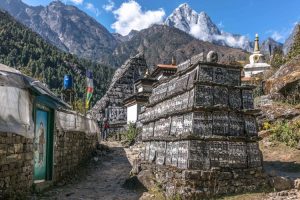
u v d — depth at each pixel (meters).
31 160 10.98
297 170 13.40
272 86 23.41
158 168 12.09
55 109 13.24
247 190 10.19
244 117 10.89
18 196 9.71
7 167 9.27
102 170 16.80
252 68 38.94
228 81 11.04
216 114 10.59
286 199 9.34
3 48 87.62
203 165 10.12
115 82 40.25
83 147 17.92
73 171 15.55
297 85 21.27
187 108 10.59
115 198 11.16
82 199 11.02
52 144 12.95
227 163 10.30
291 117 19.58
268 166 14.33
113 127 31.00
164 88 13.66
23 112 9.83
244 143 10.62
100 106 38.78
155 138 13.03
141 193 11.65
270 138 17.97
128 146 23.19
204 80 10.69
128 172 16.00
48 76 78.81
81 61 105.94
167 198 10.15
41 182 11.91
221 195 9.88
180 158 10.63
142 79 30.16
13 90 9.38
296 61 23.09
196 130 10.30
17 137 9.93
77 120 16.59
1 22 100.50
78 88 66.12
